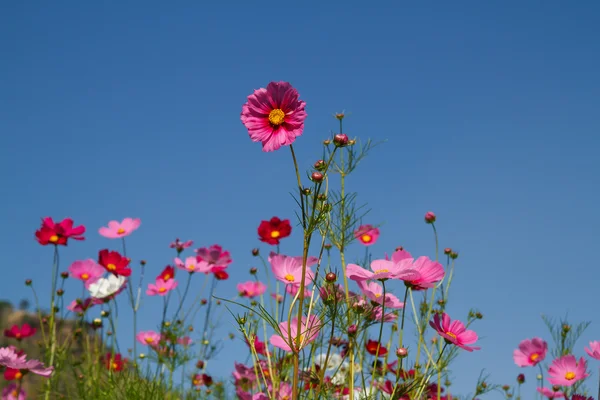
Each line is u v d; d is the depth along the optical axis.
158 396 1.94
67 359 2.06
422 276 1.43
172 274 2.11
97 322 2.03
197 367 2.10
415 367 1.61
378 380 1.62
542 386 1.91
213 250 2.05
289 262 1.59
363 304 1.53
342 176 1.65
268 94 1.37
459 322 1.46
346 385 1.63
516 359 1.81
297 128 1.37
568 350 1.84
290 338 1.38
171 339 2.01
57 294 2.07
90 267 2.13
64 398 2.03
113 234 2.10
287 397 1.62
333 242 1.61
